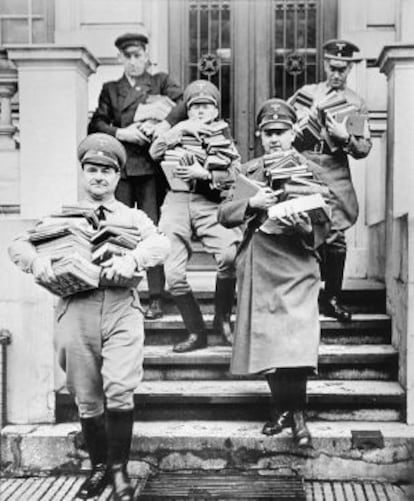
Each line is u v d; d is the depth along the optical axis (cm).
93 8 689
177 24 716
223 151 500
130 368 393
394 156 527
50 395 479
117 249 389
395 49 519
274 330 432
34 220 475
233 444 447
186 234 511
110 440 397
